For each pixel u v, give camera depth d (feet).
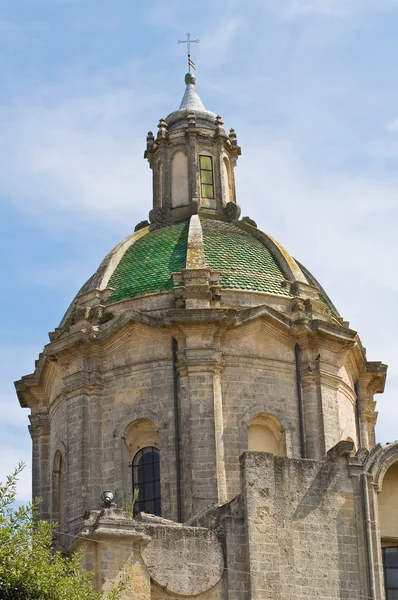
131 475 205.46
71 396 211.00
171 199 243.40
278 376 208.85
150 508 202.69
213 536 164.86
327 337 212.64
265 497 167.84
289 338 211.61
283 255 225.35
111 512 160.66
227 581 163.32
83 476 204.85
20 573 140.05
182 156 245.65
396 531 177.68
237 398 204.85
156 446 205.77
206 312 204.95
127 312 209.46
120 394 208.23
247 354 207.92
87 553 157.89
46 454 225.35
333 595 166.61
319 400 209.05
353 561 169.48
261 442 206.90
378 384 232.32
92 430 207.82
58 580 143.13
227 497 197.47
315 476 171.73
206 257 219.41
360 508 172.24
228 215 239.50
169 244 224.74
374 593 168.04
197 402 201.57
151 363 207.00
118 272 223.30
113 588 153.07
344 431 213.87
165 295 212.43
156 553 160.97
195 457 198.39
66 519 205.57
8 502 146.00
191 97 256.32
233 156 250.16
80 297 220.43
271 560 164.76
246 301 213.25
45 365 220.84
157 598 159.74
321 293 230.27
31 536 146.51
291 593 164.66
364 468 174.29
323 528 169.48
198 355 204.33
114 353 211.00
